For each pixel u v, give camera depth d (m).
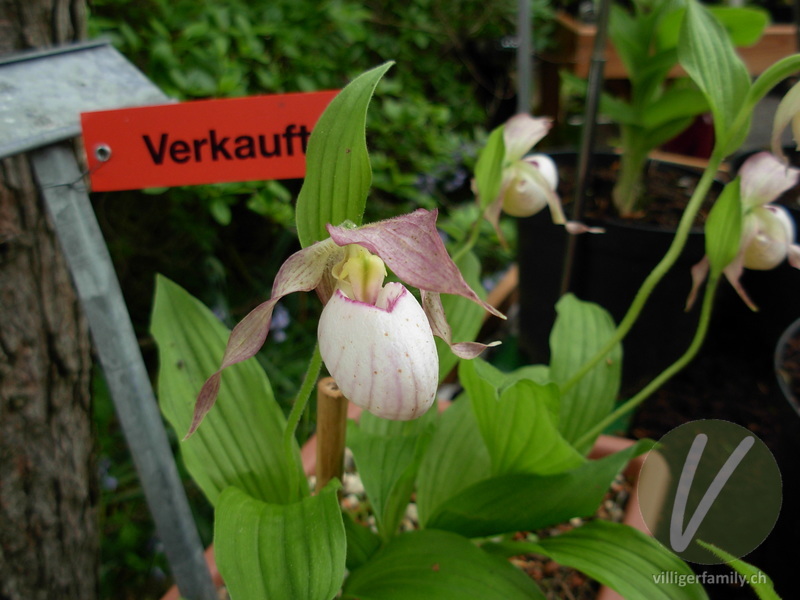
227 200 0.54
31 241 0.30
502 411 0.32
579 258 0.56
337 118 0.23
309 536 0.25
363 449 0.33
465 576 0.30
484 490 0.33
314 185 0.24
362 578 0.31
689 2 0.29
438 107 0.72
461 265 0.40
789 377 0.41
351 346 0.23
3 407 0.31
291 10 0.62
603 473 0.31
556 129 1.00
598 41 0.45
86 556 0.38
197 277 0.64
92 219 0.24
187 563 0.29
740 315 0.63
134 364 0.26
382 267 0.25
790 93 0.28
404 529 0.42
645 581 0.29
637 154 0.56
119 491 0.51
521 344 0.66
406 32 0.81
